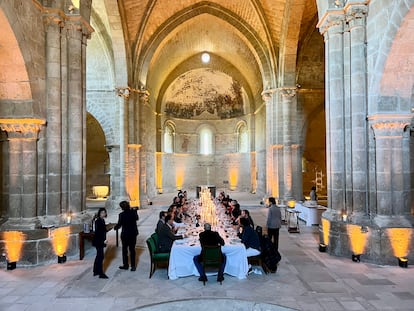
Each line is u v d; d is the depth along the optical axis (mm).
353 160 9234
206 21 22047
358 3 9102
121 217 8406
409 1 7172
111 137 20438
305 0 15797
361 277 7570
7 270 8297
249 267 7879
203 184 33875
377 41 8617
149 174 25438
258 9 18422
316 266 8391
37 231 8719
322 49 20703
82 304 6270
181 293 6770
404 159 8875
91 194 28938
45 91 9391
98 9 18516
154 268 8016
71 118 9875
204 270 7344
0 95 8805
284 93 19016
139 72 19969
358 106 9133
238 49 24547
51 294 6758
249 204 21297
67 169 9805
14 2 7957
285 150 19172
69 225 9352
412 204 9062
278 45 19375
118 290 6949
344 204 9555
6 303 6336
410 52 7992
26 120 8758
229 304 4754
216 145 34125
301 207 15344
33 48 8844
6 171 9750
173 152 32594
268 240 8078
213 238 7312
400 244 8430
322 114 24906
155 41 20375
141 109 20781
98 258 7766
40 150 9273
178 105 32844
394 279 7422
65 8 9812
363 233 8734
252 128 29594
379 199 8750
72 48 9883
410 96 8680
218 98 33219
